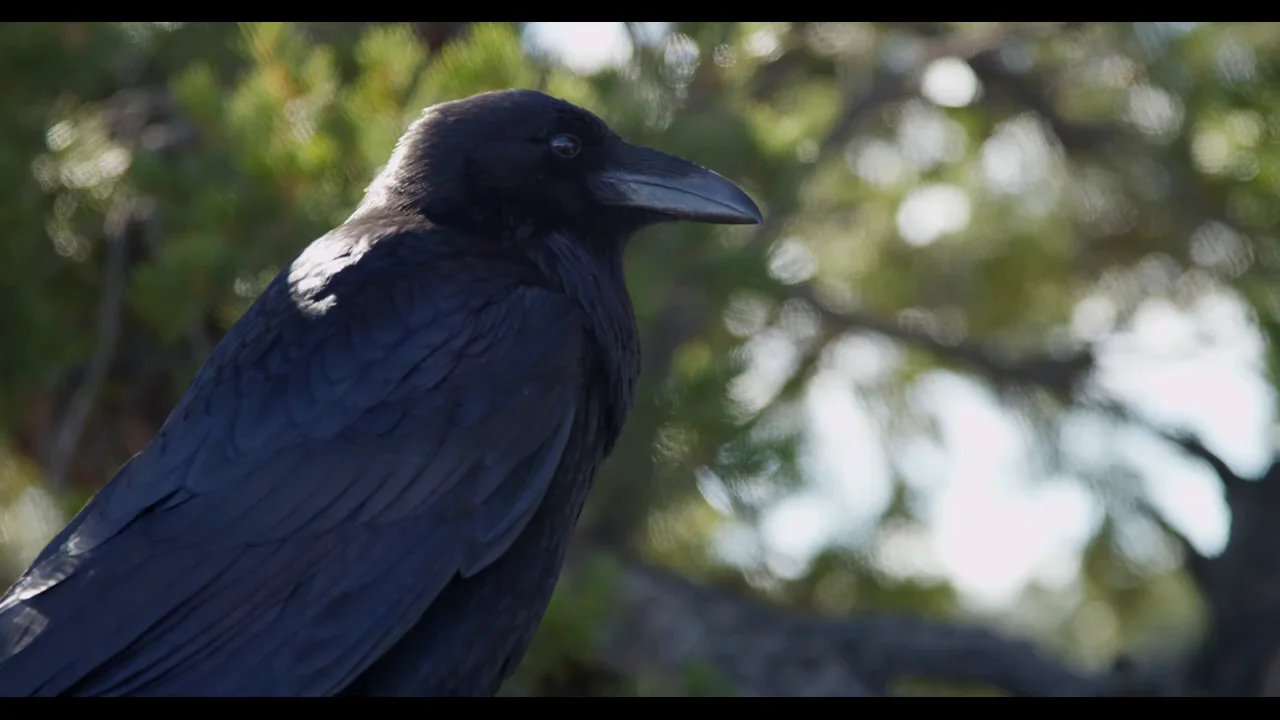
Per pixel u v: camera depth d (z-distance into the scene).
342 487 6.16
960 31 15.40
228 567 5.97
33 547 12.59
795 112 13.05
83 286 10.69
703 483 10.45
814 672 12.55
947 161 17.30
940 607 15.37
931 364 16.95
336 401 6.30
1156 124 15.56
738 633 12.63
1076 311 17.50
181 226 9.68
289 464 6.15
